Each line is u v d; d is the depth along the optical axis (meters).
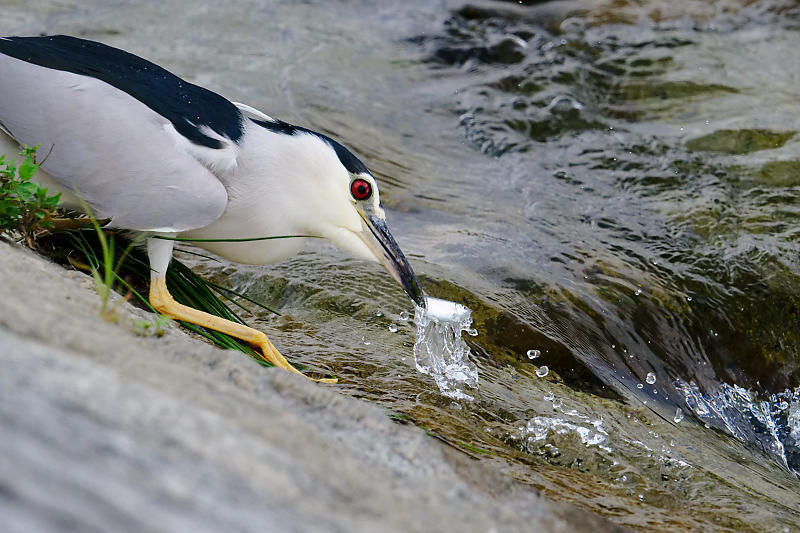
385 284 10.38
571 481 7.30
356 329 9.48
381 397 8.13
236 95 14.90
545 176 13.91
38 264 6.73
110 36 16.20
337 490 4.01
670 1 19.41
